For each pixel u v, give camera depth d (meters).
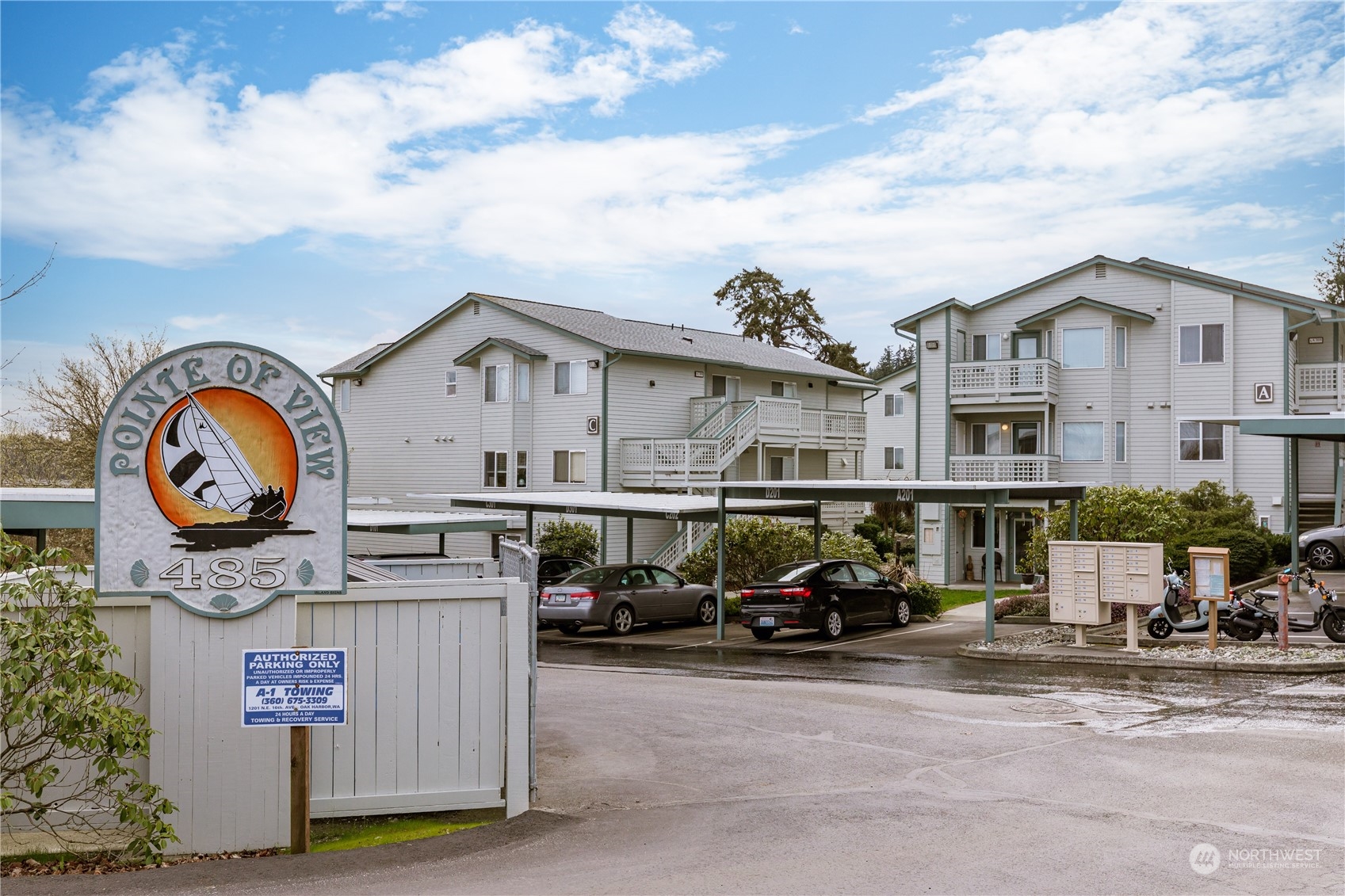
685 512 25.62
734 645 22.11
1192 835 7.92
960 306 37.44
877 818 8.63
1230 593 19.36
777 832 8.32
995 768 10.34
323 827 8.76
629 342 38.12
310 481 8.35
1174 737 11.45
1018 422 37.28
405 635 8.80
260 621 8.31
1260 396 33.38
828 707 13.95
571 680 16.89
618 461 37.06
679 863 7.54
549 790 9.85
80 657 7.22
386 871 7.44
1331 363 34.41
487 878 7.25
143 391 8.13
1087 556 18.39
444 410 41.09
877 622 23.86
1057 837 7.93
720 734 12.28
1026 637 21.12
